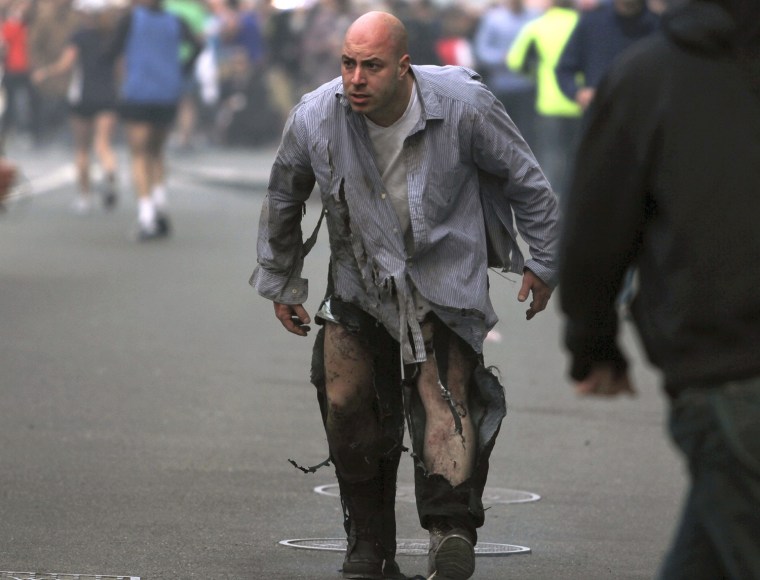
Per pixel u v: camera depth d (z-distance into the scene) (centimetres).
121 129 11469
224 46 11256
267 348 3650
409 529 2138
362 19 1730
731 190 1163
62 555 1944
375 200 1758
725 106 1171
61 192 7938
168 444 2622
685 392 1164
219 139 11394
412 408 1772
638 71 1185
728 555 1144
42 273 4941
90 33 6944
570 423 2898
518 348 3775
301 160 1794
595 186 1191
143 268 5116
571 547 2056
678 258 1171
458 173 1766
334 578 1862
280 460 2533
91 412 2875
